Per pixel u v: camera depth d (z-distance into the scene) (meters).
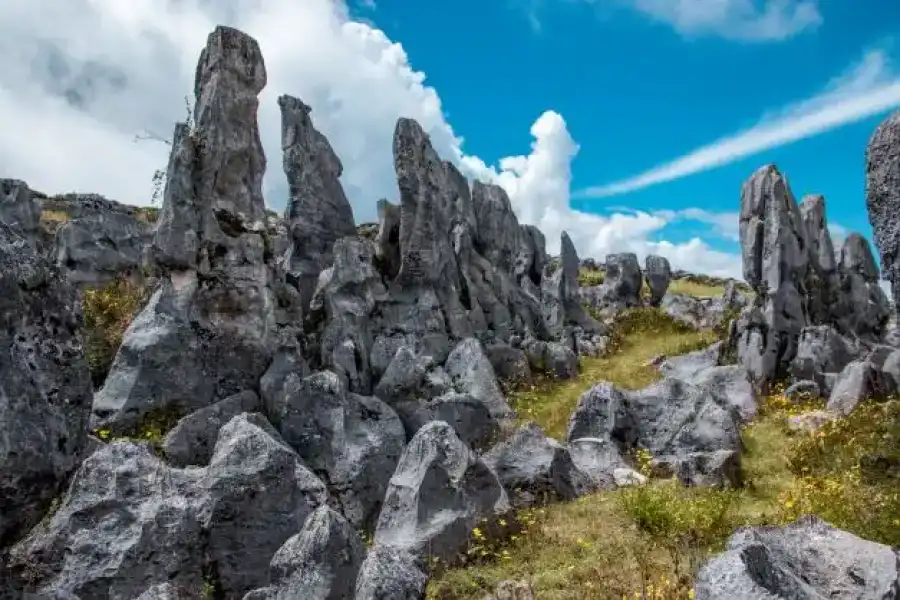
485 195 30.98
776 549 6.07
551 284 31.28
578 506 11.98
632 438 15.92
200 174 16.05
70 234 24.31
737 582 5.10
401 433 13.65
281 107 22.62
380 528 10.32
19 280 7.14
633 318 32.59
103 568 8.22
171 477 9.39
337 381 13.54
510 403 20.52
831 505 9.30
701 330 31.03
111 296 19.59
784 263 22.52
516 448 13.25
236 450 9.76
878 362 20.30
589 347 28.30
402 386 16.77
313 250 22.05
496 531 10.27
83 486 8.67
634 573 8.57
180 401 14.32
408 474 10.58
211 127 16.30
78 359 7.75
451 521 9.96
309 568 7.99
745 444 15.95
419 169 22.83
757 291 23.33
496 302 26.25
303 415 13.25
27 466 7.00
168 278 15.12
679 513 9.99
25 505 7.15
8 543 7.21
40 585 7.89
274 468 9.71
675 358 24.48
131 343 14.31
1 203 25.61
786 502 9.77
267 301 15.91
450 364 20.00
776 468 14.14
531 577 8.95
